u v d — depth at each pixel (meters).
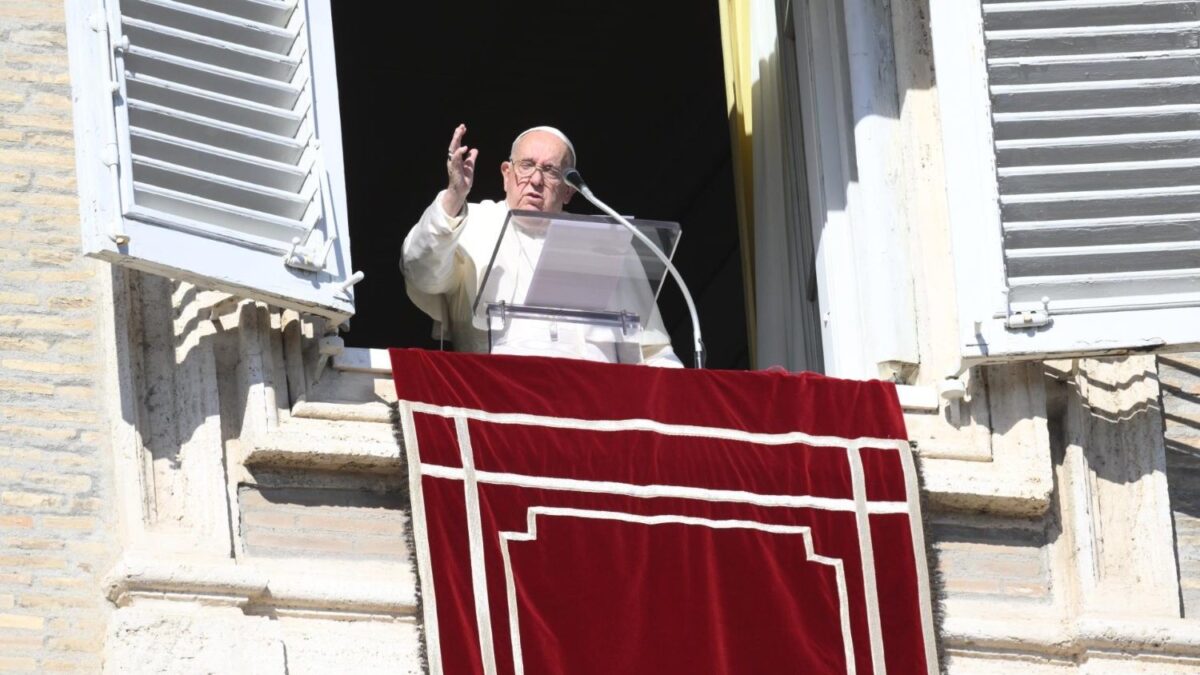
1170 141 35.81
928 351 36.38
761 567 33.56
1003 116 35.66
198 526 32.56
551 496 33.31
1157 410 35.88
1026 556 35.12
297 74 34.41
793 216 40.66
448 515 32.81
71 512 32.75
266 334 33.75
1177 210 35.62
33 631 31.97
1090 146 35.69
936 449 35.19
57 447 33.09
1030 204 35.34
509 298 35.50
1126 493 35.50
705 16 55.38
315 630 32.41
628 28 55.72
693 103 57.25
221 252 32.84
